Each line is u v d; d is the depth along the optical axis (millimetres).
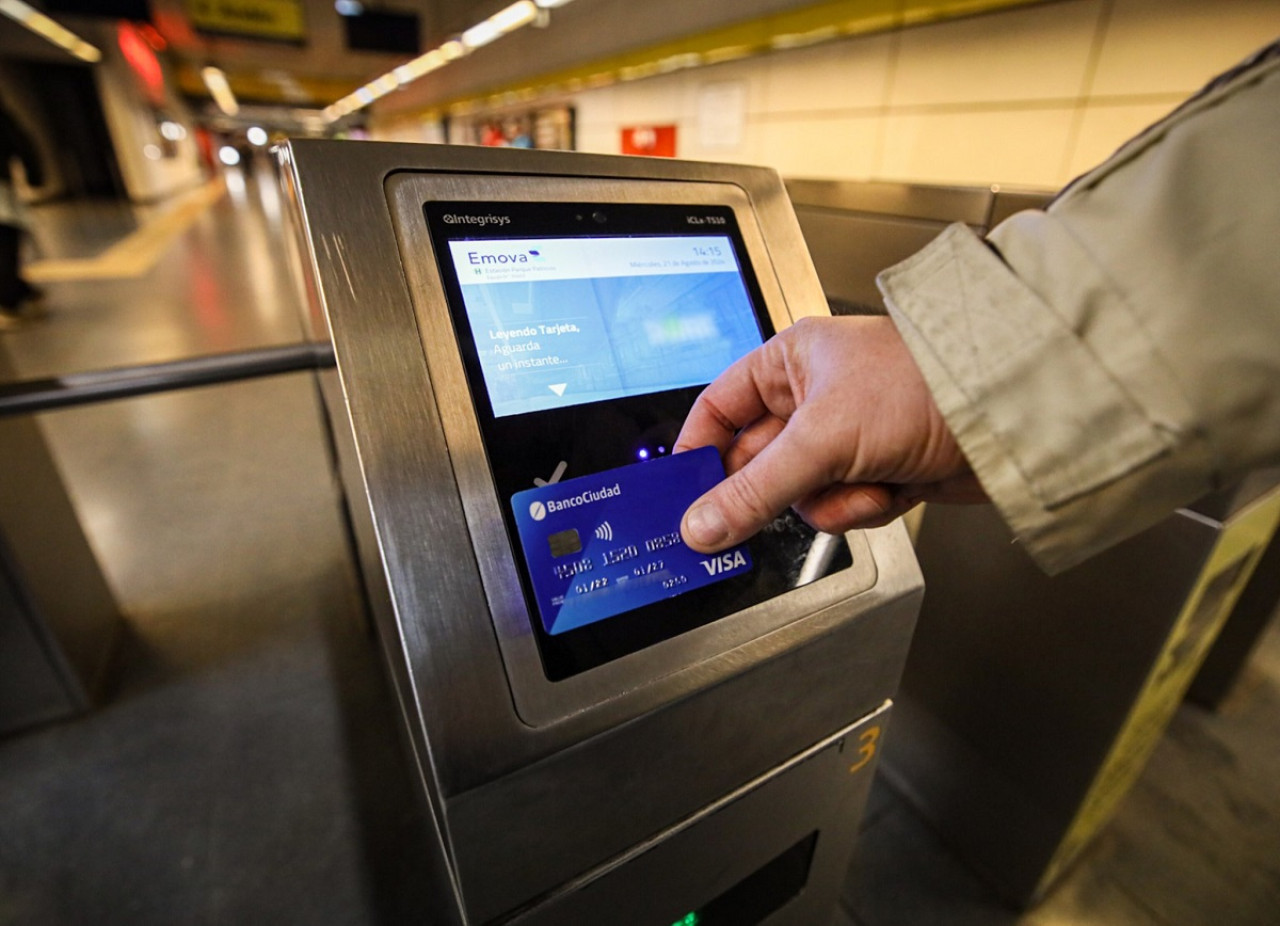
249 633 1714
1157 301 354
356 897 1124
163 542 2068
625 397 540
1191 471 370
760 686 550
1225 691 1539
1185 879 1200
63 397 1077
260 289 5230
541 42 7523
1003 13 2869
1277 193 332
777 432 517
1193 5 2275
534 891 503
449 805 416
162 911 1101
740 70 4582
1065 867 1179
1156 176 359
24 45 10453
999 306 382
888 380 400
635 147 6016
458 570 443
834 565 592
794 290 670
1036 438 375
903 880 1188
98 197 12617
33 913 1096
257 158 28969
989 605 1062
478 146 536
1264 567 1419
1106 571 894
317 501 2305
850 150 3814
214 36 8562
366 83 17484
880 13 3408
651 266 592
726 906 754
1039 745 1039
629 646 485
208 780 1329
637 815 535
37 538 1424
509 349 503
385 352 458
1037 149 2854
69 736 1425
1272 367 342
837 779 722
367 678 1577
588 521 489
